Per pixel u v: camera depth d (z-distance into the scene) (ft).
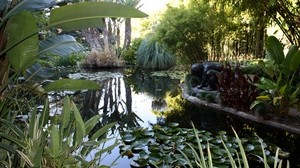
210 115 11.39
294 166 6.48
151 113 12.07
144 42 29.04
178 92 16.94
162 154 6.57
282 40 17.33
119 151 7.11
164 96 15.87
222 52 19.21
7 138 3.35
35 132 3.34
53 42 4.45
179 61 21.61
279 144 8.02
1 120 3.51
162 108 12.91
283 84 10.40
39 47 4.30
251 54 19.89
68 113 3.34
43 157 3.14
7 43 3.78
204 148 6.83
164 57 27.40
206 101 12.96
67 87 4.13
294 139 8.42
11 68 4.65
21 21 3.59
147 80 21.59
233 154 6.61
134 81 21.17
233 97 11.51
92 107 13.15
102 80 21.33
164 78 22.48
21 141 3.31
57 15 3.53
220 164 6.02
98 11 3.41
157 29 19.49
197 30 17.87
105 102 14.34
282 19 13.58
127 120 10.96
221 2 13.73
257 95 10.93
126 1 24.02
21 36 3.70
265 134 8.95
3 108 3.98
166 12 19.27
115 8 3.34
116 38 29.86
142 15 3.34
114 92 17.04
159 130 8.35
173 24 18.17
